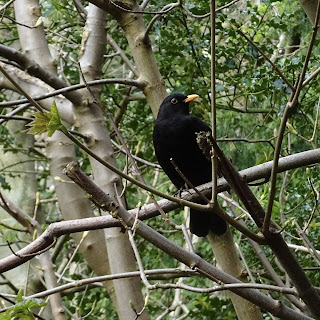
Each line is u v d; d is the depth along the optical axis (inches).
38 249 193.3
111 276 192.9
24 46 382.3
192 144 284.8
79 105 336.8
